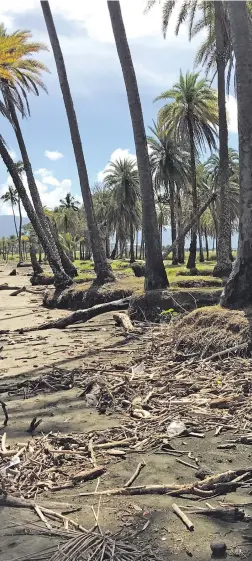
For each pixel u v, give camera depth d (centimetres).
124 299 1461
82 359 941
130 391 687
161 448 509
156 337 1018
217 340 838
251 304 931
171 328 1023
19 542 351
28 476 453
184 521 363
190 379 724
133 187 5806
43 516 384
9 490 432
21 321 1580
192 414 593
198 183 4903
